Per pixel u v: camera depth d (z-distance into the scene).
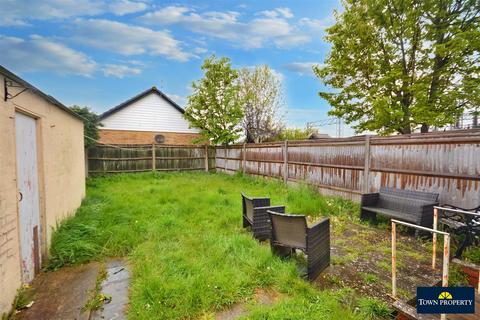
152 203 6.00
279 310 2.15
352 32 8.88
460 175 3.92
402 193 4.69
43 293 2.53
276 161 9.20
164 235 3.99
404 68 8.45
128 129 14.98
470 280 2.71
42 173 3.19
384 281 2.76
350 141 6.19
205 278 2.64
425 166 4.46
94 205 5.56
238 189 8.13
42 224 3.16
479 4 6.91
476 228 3.11
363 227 4.64
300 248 2.86
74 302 2.39
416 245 3.75
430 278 2.81
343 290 2.55
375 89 8.57
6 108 2.24
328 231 3.13
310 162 7.59
